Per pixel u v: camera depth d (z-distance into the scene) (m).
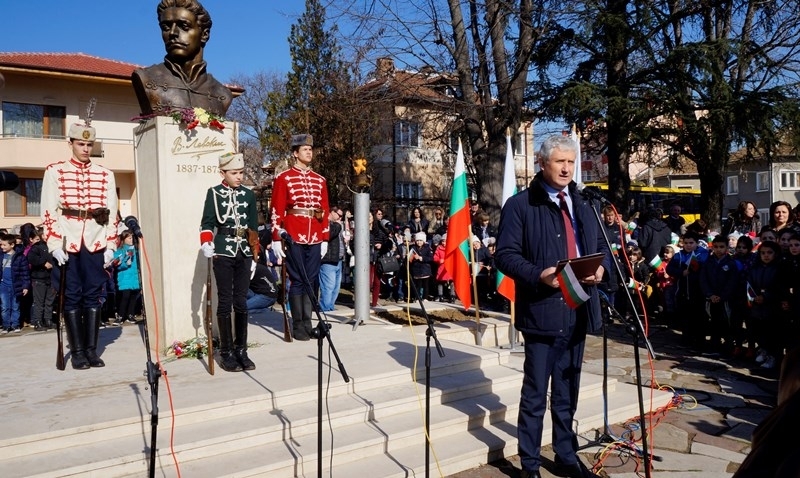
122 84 24.02
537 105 17.28
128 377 5.23
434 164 29.41
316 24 23.69
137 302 11.62
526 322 4.06
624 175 17.39
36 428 3.94
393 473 4.15
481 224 12.28
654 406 5.85
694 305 8.74
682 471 4.48
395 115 17.59
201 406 4.40
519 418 4.21
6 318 11.24
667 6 16.75
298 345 6.54
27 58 24.88
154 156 6.09
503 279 8.18
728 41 15.23
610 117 15.20
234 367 5.37
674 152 17.59
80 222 5.56
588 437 5.15
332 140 22.70
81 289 5.63
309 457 4.14
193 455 4.04
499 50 15.08
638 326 3.88
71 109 23.50
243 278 5.66
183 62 6.36
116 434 4.10
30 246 11.41
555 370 4.26
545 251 4.02
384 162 27.81
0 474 3.54
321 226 6.91
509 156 8.09
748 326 7.94
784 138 15.55
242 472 3.89
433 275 12.42
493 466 4.57
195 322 6.23
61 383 5.04
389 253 7.51
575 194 4.20
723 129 15.12
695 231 10.23
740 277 8.23
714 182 17.44
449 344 6.70
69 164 5.61
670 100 15.28
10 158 22.09
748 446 4.98
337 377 5.20
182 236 6.14
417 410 5.05
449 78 15.99
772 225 9.26
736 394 6.43
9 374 5.36
